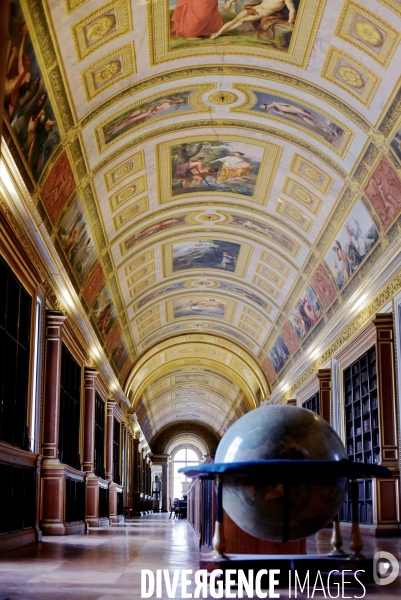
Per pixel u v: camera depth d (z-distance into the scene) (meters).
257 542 8.19
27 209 13.09
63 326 17.52
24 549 12.30
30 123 13.30
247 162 20.78
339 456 6.71
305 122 17.91
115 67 14.73
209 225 25.22
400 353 16.98
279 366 33.84
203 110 18.05
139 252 25.39
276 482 6.41
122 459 37.72
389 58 14.12
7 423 12.91
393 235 17.41
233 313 34.53
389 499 17.20
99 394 27.69
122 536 17.61
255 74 16.45
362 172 17.75
